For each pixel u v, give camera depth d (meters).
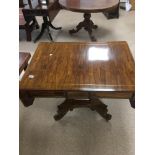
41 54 1.75
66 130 1.68
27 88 1.34
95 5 2.77
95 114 1.83
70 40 3.23
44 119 1.80
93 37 3.16
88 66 1.55
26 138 1.63
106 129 1.67
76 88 1.32
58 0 3.16
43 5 3.02
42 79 1.42
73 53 1.74
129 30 3.47
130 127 1.68
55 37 3.35
